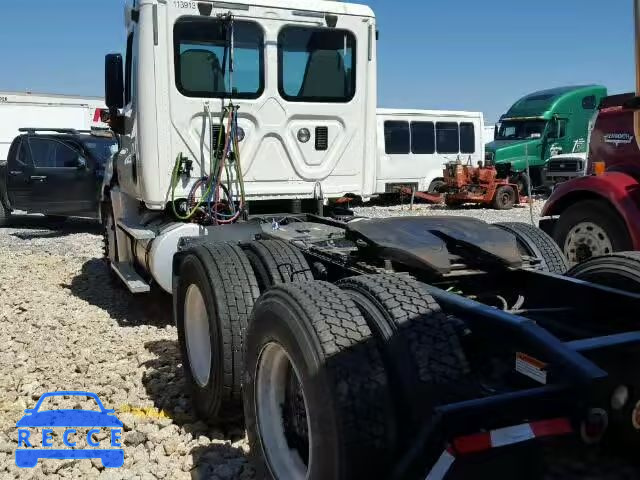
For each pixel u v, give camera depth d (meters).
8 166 13.55
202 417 3.90
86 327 6.07
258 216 6.05
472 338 2.65
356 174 6.60
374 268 3.39
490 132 30.67
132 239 6.91
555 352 2.23
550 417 2.13
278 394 2.92
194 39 5.76
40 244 11.52
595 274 3.56
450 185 20.12
